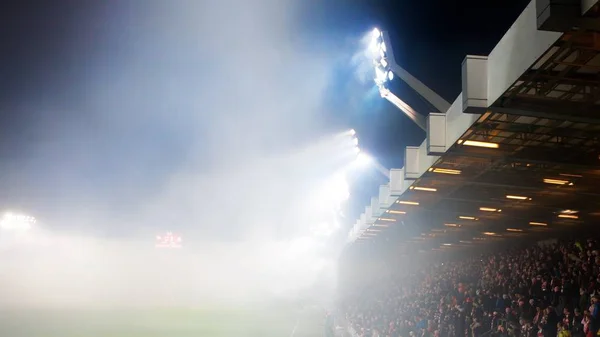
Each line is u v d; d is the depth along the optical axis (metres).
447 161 20.56
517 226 33.50
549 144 17.70
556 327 16.77
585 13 8.55
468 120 15.34
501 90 12.09
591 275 19.20
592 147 17.36
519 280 23.61
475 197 26.28
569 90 13.27
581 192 21.84
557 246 28.45
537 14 9.08
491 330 20.30
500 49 12.18
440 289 32.06
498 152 18.00
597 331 14.86
